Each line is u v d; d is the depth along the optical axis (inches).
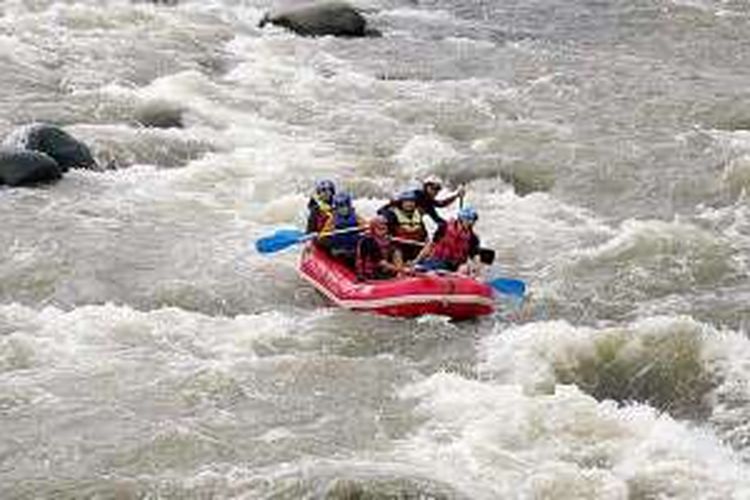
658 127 2554.1
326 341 1640.0
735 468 1326.3
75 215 2030.0
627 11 3631.9
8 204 2058.3
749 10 3639.3
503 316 1745.8
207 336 1630.2
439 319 1707.7
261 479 1256.8
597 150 2409.0
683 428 1403.8
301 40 3230.8
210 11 3486.7
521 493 1253.7
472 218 1764.3
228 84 2807.6
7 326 1621.6
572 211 2144.4
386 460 1312.7
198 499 1230.9
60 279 1798.7
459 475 1282.0
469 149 2443.4
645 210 2155.5
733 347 1574.8
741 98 2711.6
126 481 1263.5
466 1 3804.1
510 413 1409.9
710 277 1859.0
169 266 1862.7
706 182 2250.2
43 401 1434.5
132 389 1469.0
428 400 1455.5
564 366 1573.6
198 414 1414.9
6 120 2429.9
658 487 1278.3
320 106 2682.1
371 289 1718.8
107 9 3267.7
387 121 2598.4
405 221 1784.0
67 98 2596.0
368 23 3486.7
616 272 1878.7
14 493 1251.2
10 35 2987.2
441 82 2893.7
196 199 2137.1
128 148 2330.2
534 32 3408.0
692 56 3144.7
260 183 2215.8
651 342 1593.3
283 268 1888.5
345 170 2295.8
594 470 1294.3
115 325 1635.1
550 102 2733.8
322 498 1220.5
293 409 1437.0
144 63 2901.1
